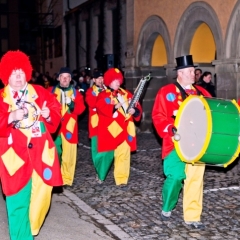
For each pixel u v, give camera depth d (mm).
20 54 4500
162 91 5426
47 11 29734
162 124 5305
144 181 8055
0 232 5594
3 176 4477
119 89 7488
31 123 4508
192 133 5012
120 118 7410
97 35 21500
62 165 7750
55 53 28406
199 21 11422
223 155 4992
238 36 10016
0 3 36656
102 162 7688
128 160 7668
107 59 16047
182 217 5949
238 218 5918
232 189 7371
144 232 5480
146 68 14406
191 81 5441
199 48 12227
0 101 4469
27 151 4488
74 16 24188
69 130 7594
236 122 4965
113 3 19203
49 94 4672
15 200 4477
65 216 6195
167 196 5637
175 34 12430
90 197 7109
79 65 23625
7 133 4391
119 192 7352
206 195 7023
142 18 14156
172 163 5438
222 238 5223
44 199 4578
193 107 5027
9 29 36719
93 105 8172
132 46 14836
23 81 4504
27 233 4539
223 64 10500
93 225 5824
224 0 10328
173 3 12469
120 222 5895
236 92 10211
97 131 7832
